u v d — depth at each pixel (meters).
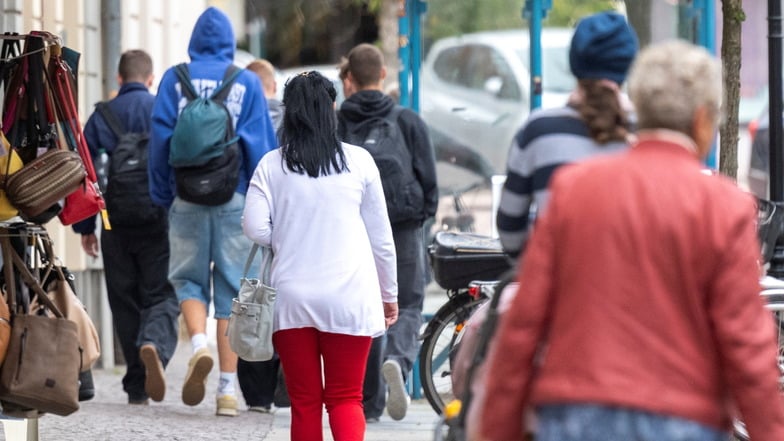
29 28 33.69
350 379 19.33
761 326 10.89
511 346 11.18
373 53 26.80
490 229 34.53
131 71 29.84
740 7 24.58
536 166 13.61
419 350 27.45
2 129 20.06
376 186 19.53
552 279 11.18
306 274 19.03
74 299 19.64
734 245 10.88
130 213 28.55
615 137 13.41
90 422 26.45
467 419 13.52
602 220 11.01
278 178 19.27
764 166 61.41
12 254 18.92
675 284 10.89
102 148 29.67
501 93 35.53
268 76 31.30
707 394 10.88
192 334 26.77
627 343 10.83
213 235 26.81
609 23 13.52
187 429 25.86
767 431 10.82
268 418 27.86
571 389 10.88
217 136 26.06
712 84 11.38
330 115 19.41
